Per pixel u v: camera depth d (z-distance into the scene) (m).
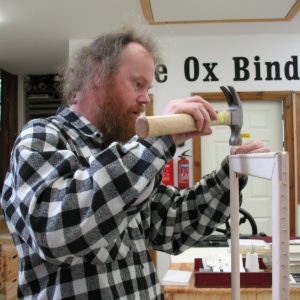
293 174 3.75
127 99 0.84
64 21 3.38
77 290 0.74
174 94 3.84
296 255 1.55
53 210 0.60
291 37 3.82
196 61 3.84
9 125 5.21
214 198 0.98
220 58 3.84
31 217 0.60
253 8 3.08
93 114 0.88
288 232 0.55
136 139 0.66
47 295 0.74
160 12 3.14
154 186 0.66
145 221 0.99
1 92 5.07
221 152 3.86
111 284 0.77
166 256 3.69
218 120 0.84
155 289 0.91
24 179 0.65
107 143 0.88
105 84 0.84
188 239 1.03
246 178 0.93
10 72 5.24
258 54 3.83
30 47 4.13
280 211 0.55
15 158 0.70
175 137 0.65
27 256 0.76
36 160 0.66
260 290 1.39
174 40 3.85
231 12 3.18
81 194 0.60
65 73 1.03
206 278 1.46
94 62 0.87
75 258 0.69
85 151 0.82
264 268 1.59
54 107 5.35
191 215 1.02
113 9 3.13
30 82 5.37
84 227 0.59
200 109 0.64
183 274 1.58
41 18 3.30
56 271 0.75
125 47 0.85
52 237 0.59
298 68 3.81
